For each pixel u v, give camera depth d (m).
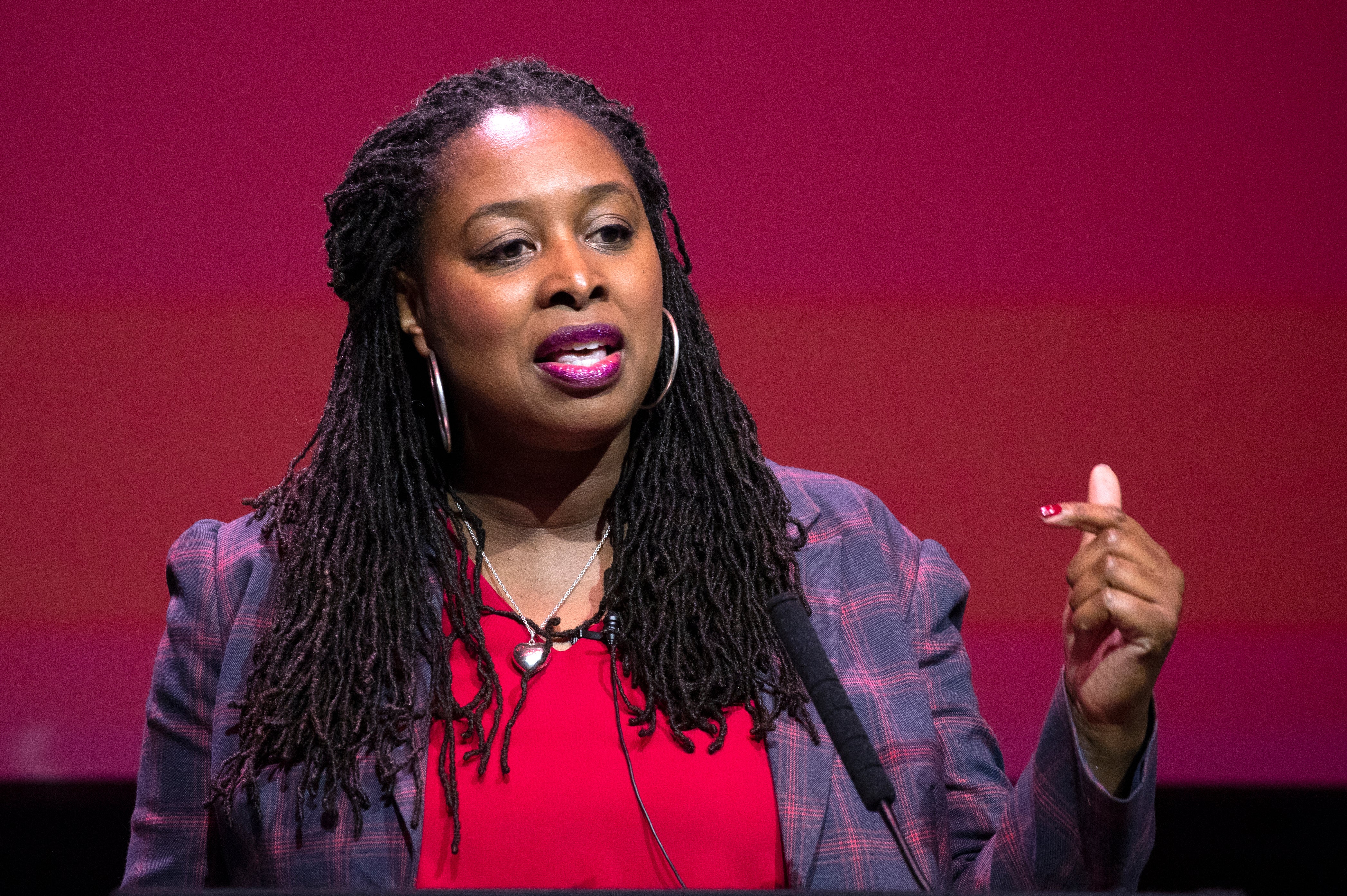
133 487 13.70
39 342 13.66
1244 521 13.85
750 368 13.42
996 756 5.58
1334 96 13.62
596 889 4.45
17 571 13.77
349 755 4.94
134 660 13.80
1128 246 13.68
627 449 5.48
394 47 13.29
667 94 13.29
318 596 5.17
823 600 5.41
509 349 4.96
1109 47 13.61
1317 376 13.74
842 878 4.91
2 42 13.41
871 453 13.51
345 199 5.31
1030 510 13.59
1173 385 13.71
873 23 13.44
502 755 4.97
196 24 13.41
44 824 13.50
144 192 13.55
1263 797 13.68
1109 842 4.32
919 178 13.48
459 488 5.48
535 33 13.18
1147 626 4.01
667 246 5.70
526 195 4.98
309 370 13.59
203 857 5.42
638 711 5.05
